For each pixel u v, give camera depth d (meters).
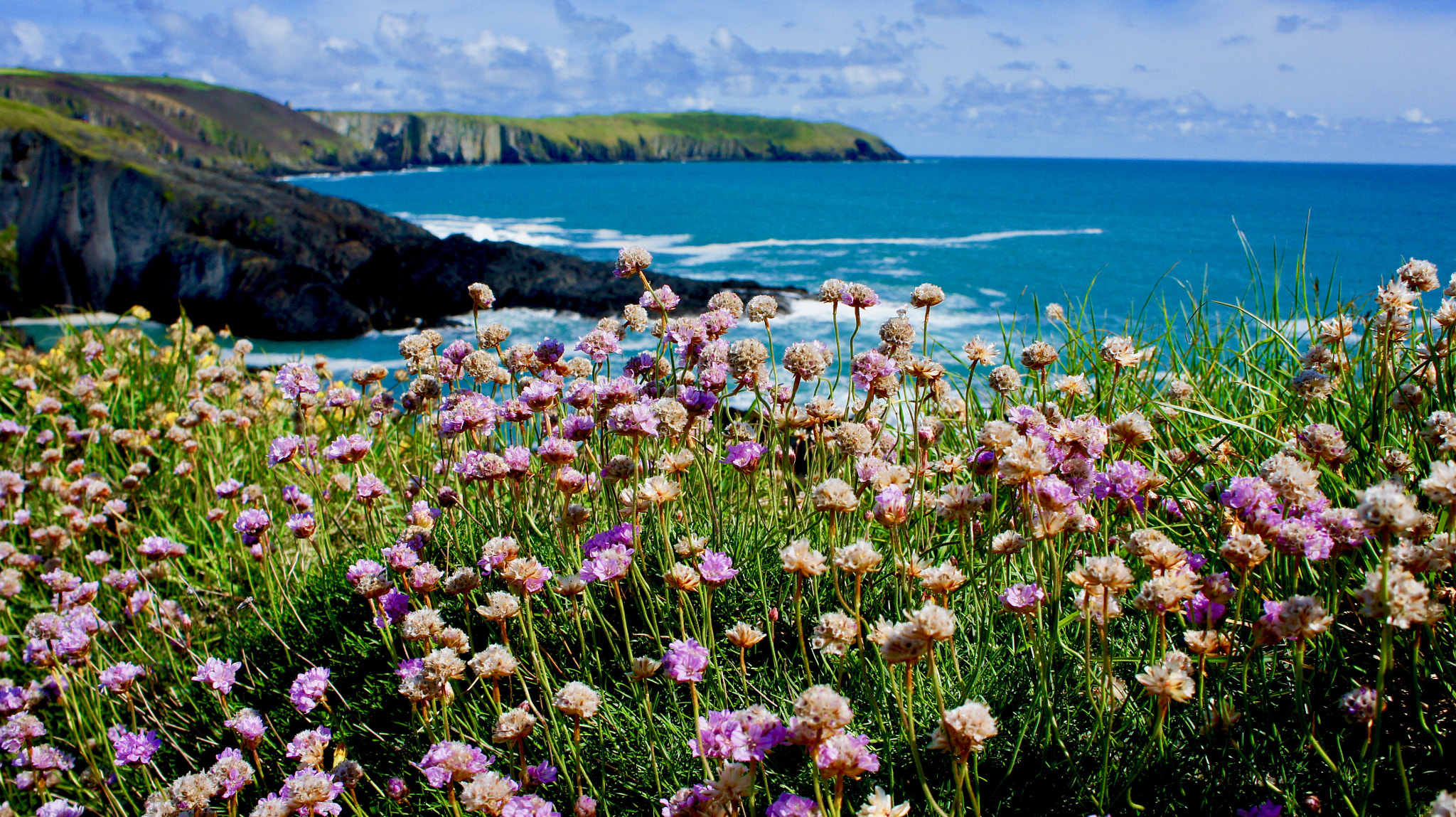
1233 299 25.03
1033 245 52.31
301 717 3.32
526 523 3.56
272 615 3.97
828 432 3.54
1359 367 3.95
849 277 39.91
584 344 3.87
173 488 5.69
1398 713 2.26
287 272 29.28
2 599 4.20
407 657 3.13
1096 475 2.65
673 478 3.20
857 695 2.59
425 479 4.42
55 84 143.38
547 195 110.88
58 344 8.29
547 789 2.61
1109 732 2.05
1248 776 2.12
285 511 5.30
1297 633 1.99
